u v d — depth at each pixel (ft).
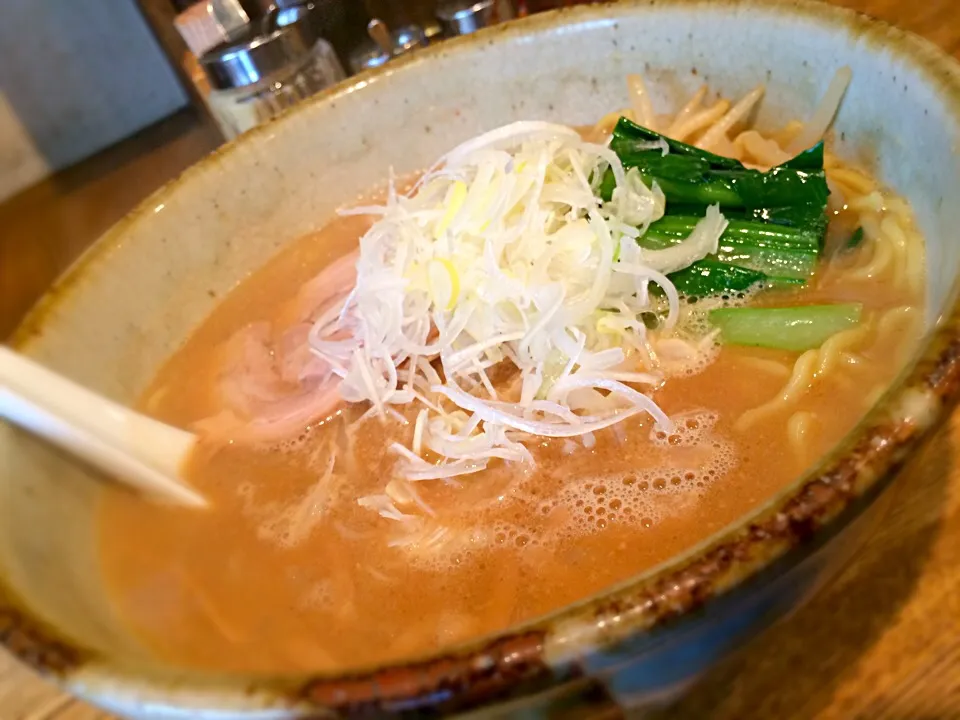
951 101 0.52
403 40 1.00
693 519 0.48
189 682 0.33
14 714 0.55
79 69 1.32
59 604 0.43
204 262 0.74
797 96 0.68
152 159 1.33
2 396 0.52
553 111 0.82
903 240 0.57
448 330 0.59
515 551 0.49
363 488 0.56
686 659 0.36
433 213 0.63
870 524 0.39
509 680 0.31
